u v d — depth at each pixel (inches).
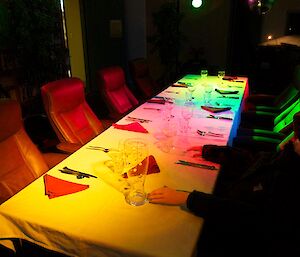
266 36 274.4
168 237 44.4
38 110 185.2
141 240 43.6
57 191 55.4
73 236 44.9
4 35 170.6
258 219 46.9
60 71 205.3
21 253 54.2
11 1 165.9
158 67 293.7
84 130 105.7
